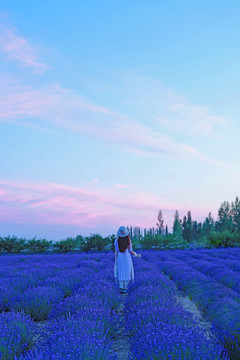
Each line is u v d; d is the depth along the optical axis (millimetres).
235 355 4051
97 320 4914
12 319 4867
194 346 3559
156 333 3906
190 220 81438
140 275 9938
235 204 73688
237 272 11867
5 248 28531
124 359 4328
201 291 8164
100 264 13992
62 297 7949
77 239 31391
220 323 5156
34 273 10641
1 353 3697
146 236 34031
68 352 3393
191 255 21812
